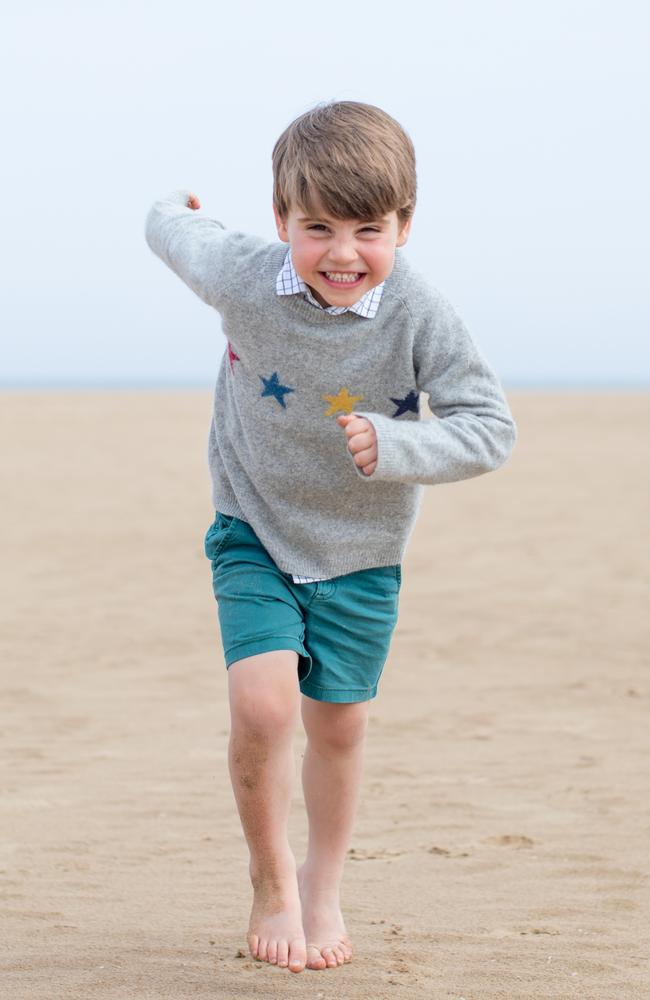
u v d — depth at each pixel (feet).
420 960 13.47
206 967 13.19
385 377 13.05
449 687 28.58
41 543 54.13
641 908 15.23
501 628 35.63
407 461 12.19
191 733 24.79
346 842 14.10
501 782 21.06
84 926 14.53
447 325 12.96
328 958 13.20
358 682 13.65
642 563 48.32
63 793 20.61
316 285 12.51
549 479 86.17
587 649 32.68
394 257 12.79
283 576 13.30
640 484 82.12
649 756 22.63
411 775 21.56
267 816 12.62
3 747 23.63
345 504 13.34
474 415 12.85
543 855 17.31
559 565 47.96
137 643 33.99
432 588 42.70
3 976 12.90
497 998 12.37
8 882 16.20
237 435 13.53
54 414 169.37
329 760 13.92
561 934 14.32
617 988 12.66
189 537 56.24
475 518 64.49
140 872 16.70
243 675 12.65
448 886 16.11
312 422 13.10
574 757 22.63
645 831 18.29
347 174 12.01
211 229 14.12
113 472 87.97
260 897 12.76
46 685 29.01
